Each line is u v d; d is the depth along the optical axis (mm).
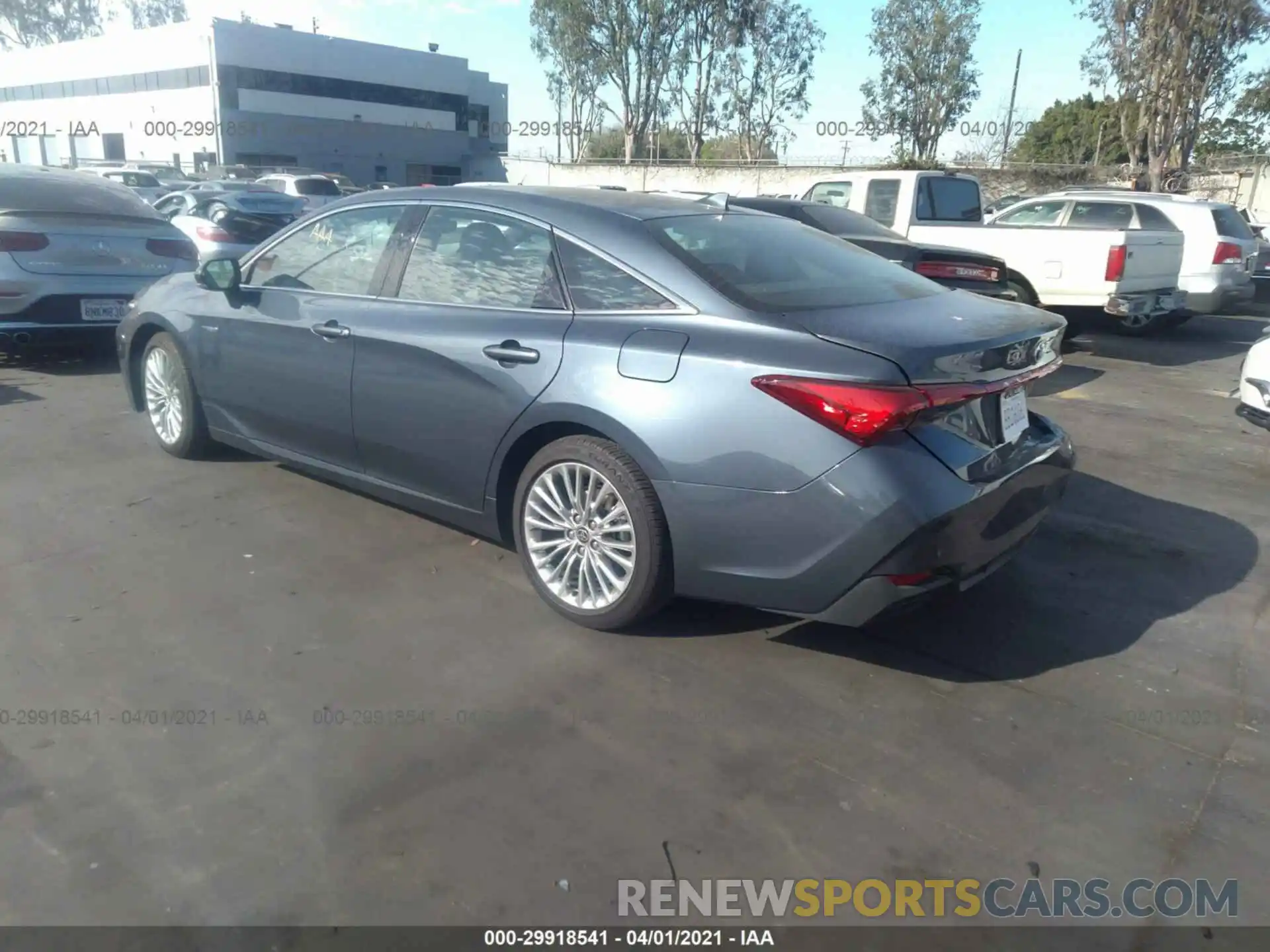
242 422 5137
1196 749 3176
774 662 3623
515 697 3352
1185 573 4566
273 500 5098
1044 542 4906
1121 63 27484
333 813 2756
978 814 2832
